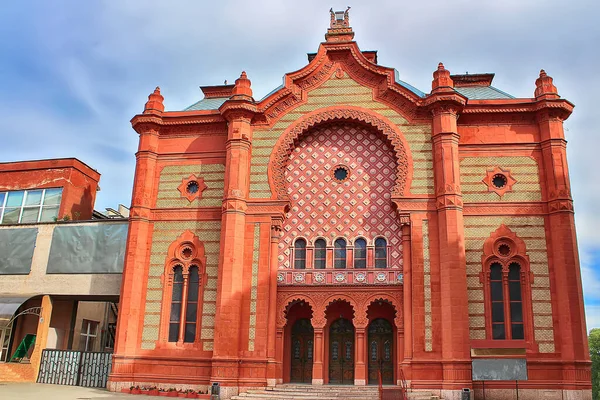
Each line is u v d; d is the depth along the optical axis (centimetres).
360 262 2627
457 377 2253
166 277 2680
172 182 2816
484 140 2639
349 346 2631
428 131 2652
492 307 2456
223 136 2841
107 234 3019
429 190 2561
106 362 2811
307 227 2697
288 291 2573
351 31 2872
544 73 2653
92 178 3747
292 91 2798
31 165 3616
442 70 2645
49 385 2738
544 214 2519
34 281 3053
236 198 2606
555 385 2308
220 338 2431
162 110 2923
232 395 2366
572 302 2358
